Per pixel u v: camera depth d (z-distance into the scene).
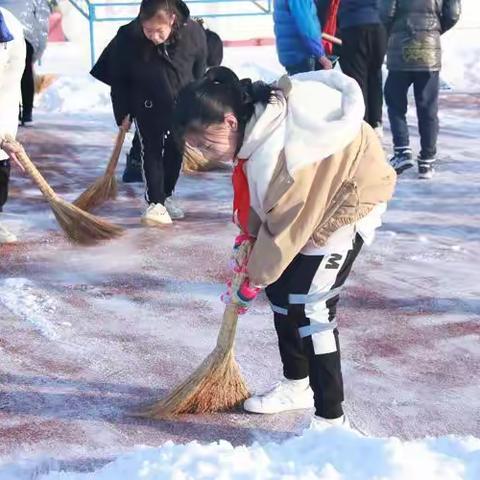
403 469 4.16
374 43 13.41
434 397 6.24
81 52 22.38
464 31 23.52
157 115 9.59
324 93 5.03
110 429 5.83
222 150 4.83
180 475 4.26
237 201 5.23
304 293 5.30
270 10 24.11
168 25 9.04
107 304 7.86
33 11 14.86
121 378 6.51
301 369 5.95
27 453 5.54
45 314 7.62
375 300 7.90
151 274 8.59
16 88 8.52
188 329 7.35
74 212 9.30
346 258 5.27
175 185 11.22
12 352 6.91
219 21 24.75
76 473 4.93
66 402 6.17
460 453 4.39
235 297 5.61
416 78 11.95
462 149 13.98
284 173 4.81
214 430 5.82
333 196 4.96
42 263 8.86
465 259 8.95
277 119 4.82
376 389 6.34
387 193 5.13
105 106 17.38
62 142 14.47
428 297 7.96
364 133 5.07
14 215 10.46
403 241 9.48
